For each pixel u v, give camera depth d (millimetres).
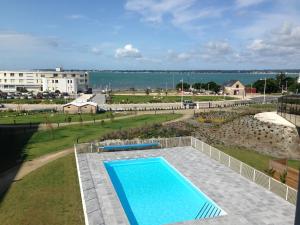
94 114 69562
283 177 24297
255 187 23125
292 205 20094
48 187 24891
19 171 29562
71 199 22406
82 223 18969
